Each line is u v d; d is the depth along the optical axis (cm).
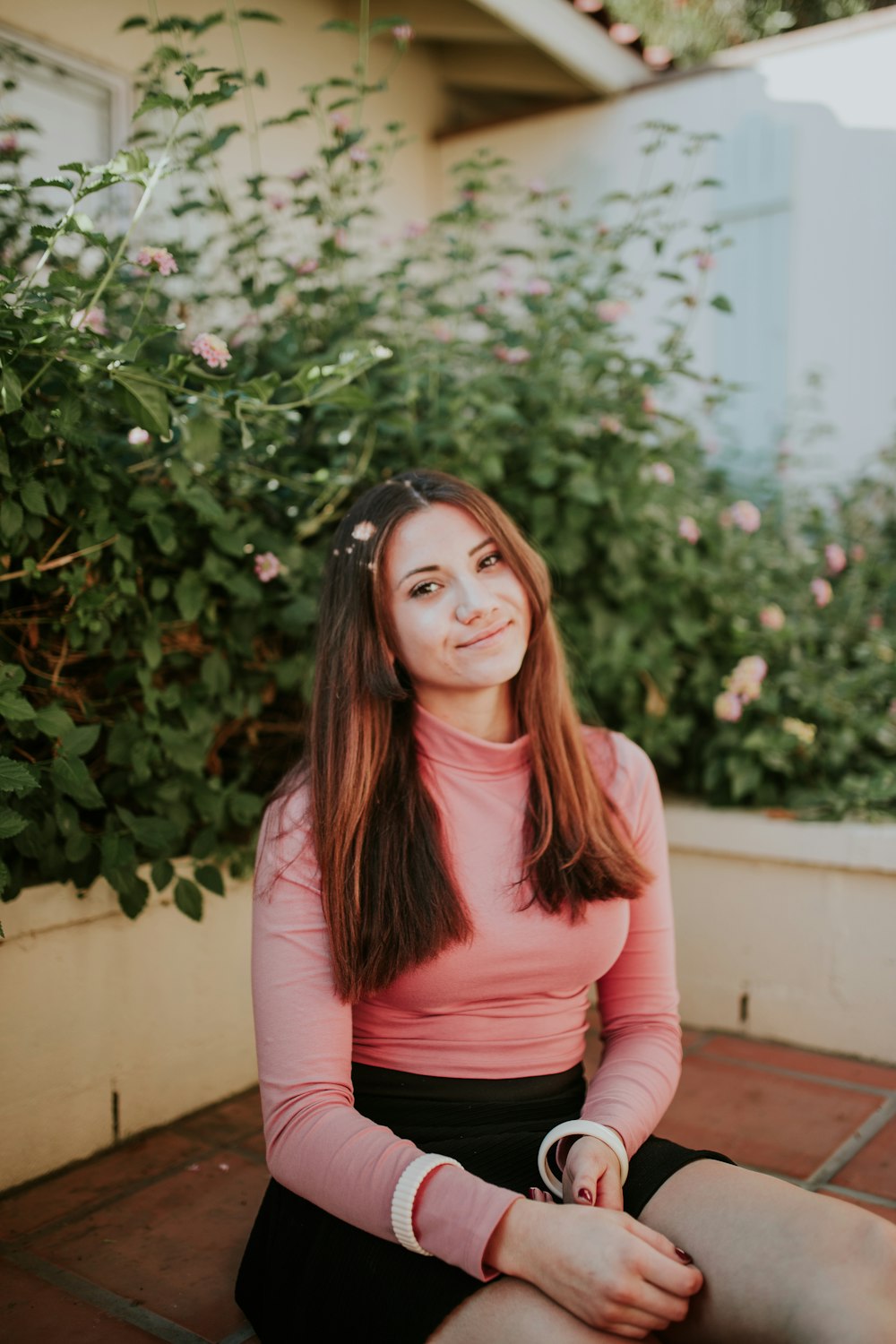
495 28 436
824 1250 114
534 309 294
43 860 196
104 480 199
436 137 487
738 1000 271
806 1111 229
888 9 420
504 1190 119
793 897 263
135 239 320
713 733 307
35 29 316
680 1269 112
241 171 378
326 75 420
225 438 242
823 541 379
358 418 249
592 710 290
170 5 354
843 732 293
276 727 257
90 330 181
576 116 474
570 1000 152
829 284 445
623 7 573
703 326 469
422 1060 144
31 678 214
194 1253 177
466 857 148
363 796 145
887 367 436
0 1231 184
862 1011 255
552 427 284
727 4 654
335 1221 129
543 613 160
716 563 319
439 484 157
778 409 460
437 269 447
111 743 207
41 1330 157
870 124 430
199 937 227
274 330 282
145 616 218
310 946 139
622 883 150
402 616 151
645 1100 142
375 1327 118
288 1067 134
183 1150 213
